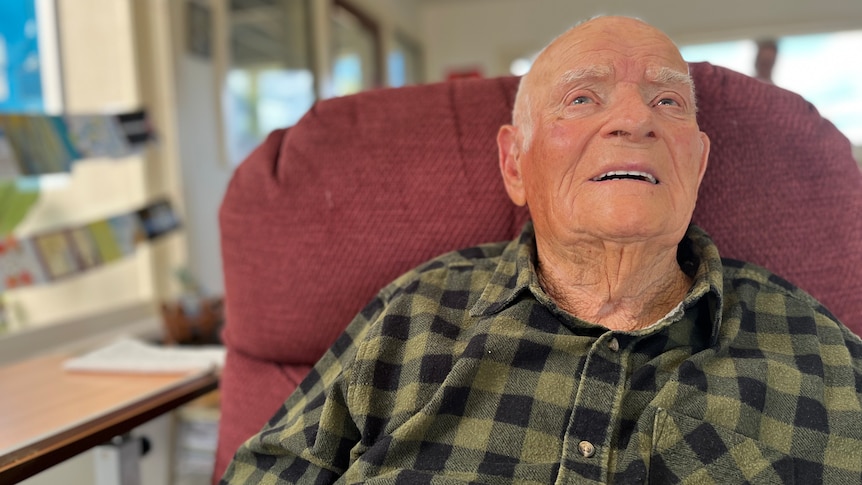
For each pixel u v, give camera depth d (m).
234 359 0.96
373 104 0.94
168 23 1.76
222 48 2.05
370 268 0.89
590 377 0.66
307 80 3.12
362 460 0.69
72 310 1.70
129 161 1.74
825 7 4.23
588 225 0.69
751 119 0.85
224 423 0.95
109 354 1.08
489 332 0.71
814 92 4.34
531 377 0.69
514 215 0.88
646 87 0.72
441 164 0.89
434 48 5.13
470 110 0.91
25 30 1.64
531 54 4.96
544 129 0.73
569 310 0.77
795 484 0.62
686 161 0.70
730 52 4.50
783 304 0.74
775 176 0.84
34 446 0.72
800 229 0.84
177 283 1.79
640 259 0.71
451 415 0.69
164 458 1.14
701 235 0.78
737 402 0.65
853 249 0.84
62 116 1.34
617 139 0.68
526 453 0.65
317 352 0.91
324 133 0.92
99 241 1.45
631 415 0.66
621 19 0.76
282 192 0.91
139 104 1.73
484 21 5.00
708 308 0.73
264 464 0.76
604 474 0.62
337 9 3.55
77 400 0.88
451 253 0.84
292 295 0.90
